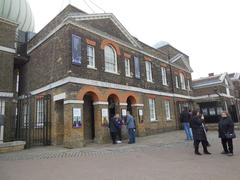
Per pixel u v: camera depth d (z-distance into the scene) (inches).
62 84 499.2
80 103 492.7
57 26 541.6
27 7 871.7
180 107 912.9
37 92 598.5
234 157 307.9
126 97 630.5
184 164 274.5
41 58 603.8
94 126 559.8
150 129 709.3
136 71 695.7
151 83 761.6
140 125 658.8
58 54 530.0
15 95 641.0
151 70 778.8
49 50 572.1
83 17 546.9
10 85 577.6
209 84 1173.1
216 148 391.5
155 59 820.0
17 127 566.9
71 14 515.2
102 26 607.5
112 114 617.3
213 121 1135.0
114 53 633.0
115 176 230.4
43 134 531.2
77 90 492.7
